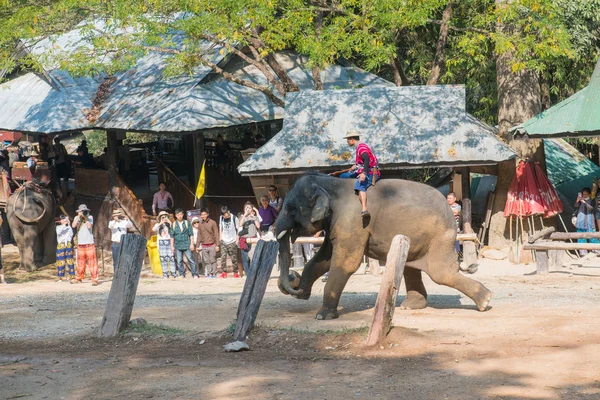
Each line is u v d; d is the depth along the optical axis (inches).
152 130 921.5
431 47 1107.9
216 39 874.8
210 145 1165.7
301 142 811.4
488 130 850.8
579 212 797.9
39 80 1160.8
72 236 819.4
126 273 408.2
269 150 808.3
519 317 408.2
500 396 271.1
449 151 781.9
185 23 802.8
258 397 282.8
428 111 824.9
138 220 1033.5
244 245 764.6
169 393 293.9
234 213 1073.5
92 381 316.2
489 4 912.3
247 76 1008.9
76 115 1014.4
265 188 877.2
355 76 1067.9
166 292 634.8
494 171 832.9
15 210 1031.6
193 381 308.2
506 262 773.3
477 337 355.6
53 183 1166.3
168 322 426.0
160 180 1095.0
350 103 845.2
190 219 872.3
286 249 439.2
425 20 796.6
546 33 816.3
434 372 304.5
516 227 791.7
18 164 1130.0
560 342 339.9
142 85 1039.0
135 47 868.6
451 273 435.2
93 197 1120.8
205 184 1028.5
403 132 805.9
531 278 635.5
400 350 341.1
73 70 879.7
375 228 426.0
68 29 932.6
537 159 864.3
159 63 1074.1
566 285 580.1
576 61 992.9
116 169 1081.4
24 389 309.7
